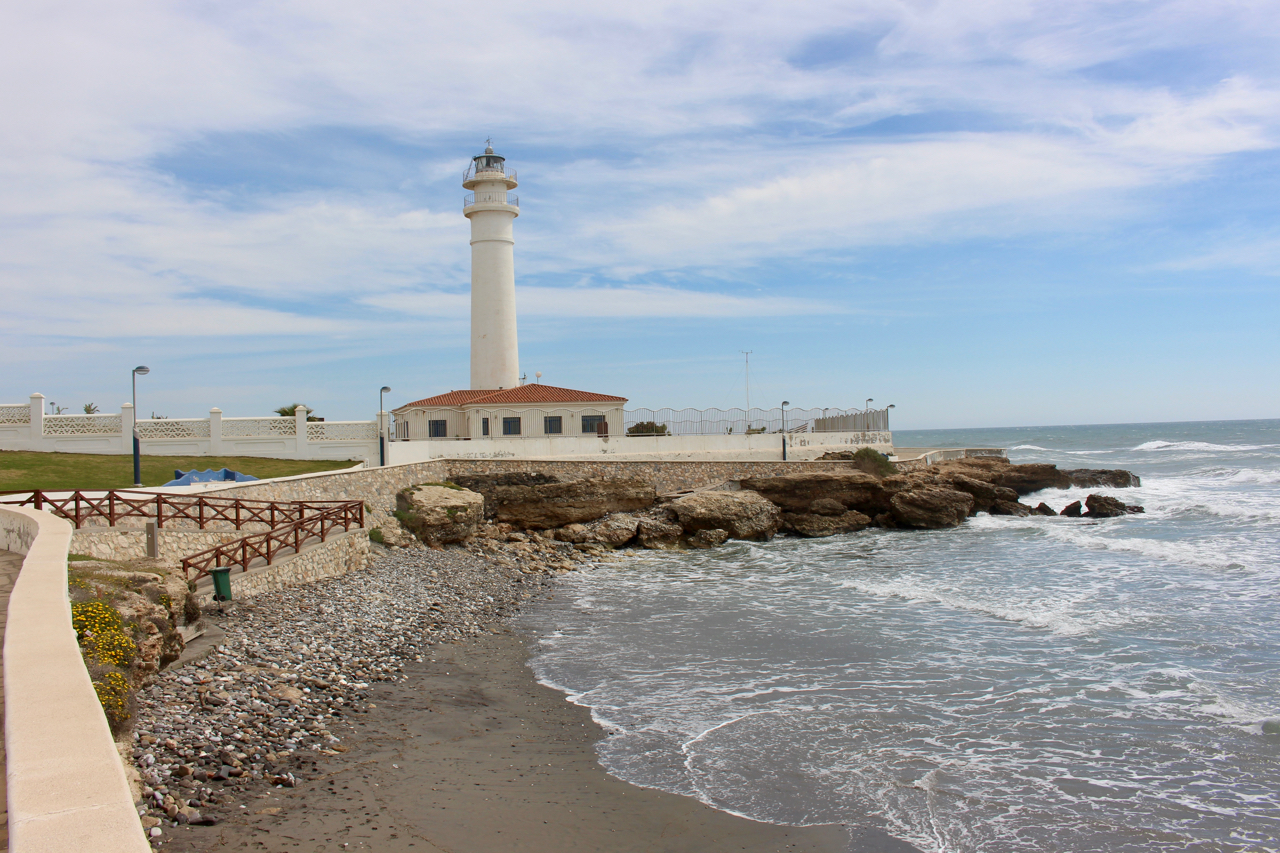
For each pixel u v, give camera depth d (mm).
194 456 36344
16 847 2613
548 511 39031
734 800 11500
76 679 4469
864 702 15398
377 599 22250
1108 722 14281
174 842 9062
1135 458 100188
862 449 51906
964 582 27469
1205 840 10539
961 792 11773
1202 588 25453
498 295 55938
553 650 19141
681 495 41938
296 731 12680
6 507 15469
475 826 10336
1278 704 14945
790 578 29109
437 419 51531
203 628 16219
